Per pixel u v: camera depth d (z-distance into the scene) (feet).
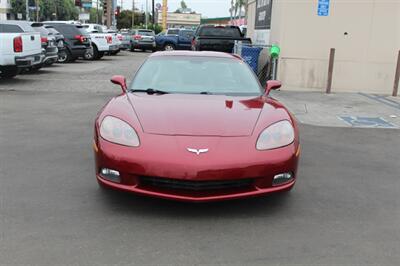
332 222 14.11
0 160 19.48
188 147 13.57
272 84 18.78
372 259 11.84
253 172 13.61
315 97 39.45
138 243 12.35
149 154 13.52
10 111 30.50
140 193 13.70
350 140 25.36
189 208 14.67
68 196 15.53
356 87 43.11
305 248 12.32
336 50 42.42
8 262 11.20
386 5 41.60
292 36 42.11
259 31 54.19
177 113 15.03
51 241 12.33
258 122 14.85
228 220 13.93
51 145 22.12
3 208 14.40
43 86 42.86
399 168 20.36
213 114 15.11
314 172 19.20
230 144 13.79
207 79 18.74
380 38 42.19
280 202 15.55
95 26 83.51
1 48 41.19
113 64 70.13
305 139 25.22
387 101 38.86
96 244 12.23
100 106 33.24
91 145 22.29
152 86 18.15
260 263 11.46
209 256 11.75
